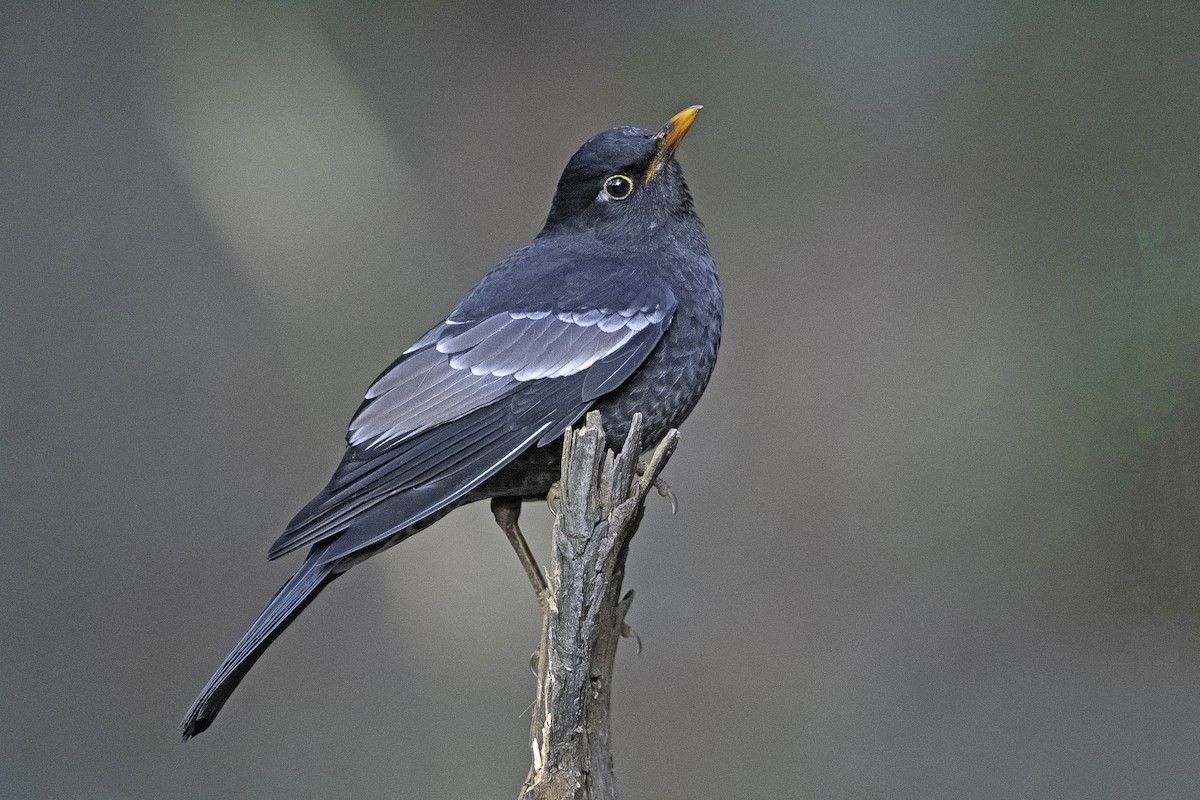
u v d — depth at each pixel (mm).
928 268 16312
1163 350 15062
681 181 9461
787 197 17078
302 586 7941
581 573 6941
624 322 8641
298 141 15102
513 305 8797
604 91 17922
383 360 14867
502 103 17781
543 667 7168
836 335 15938
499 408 8508
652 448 9172
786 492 14977
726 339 15945
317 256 14852
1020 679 13891
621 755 13562
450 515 13633
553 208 9688
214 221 14672
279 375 14344
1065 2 17266
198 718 7664
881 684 13852
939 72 17516
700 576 14555
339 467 8492
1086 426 14836
